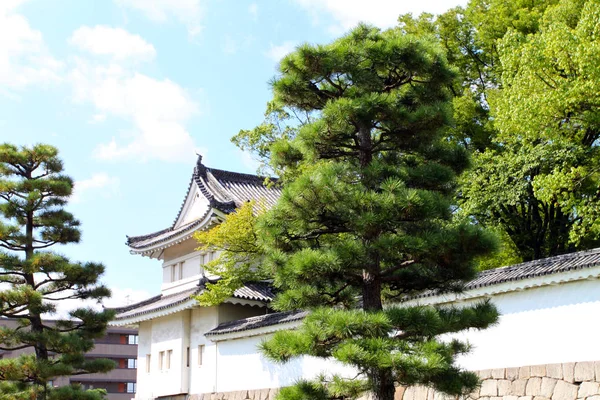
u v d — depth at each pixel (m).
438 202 13.47
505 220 29.38
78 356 26.30
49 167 28.55
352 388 13.27
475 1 34.22
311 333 12.88
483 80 34.38
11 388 25.45
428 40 15.72
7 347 26.84
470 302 20.08
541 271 18.19
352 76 14.98
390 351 12.41
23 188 27.28
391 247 13.09
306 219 14.12
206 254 34.25
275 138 34.50
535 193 23.73
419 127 14.62
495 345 19.31
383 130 15.10
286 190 13.84
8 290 25.33
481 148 32.25
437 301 20.61
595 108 22.48
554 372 17.66
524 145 25.95
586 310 17.33
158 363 34.00
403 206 13.10
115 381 77.12
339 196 13.55
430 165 14.46
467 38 34.09
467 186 27.98
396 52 14.86
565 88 21.83
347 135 14.94
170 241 34.84
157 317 34.41
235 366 28.36
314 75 15.16
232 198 34.62
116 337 79.38
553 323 18.02
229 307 30.92
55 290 27.42
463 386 13.36
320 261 13.24
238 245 27.73
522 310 18.86
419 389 20.59
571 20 26.75
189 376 31.64
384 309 13.35
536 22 31.47
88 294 27.34
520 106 22.80
